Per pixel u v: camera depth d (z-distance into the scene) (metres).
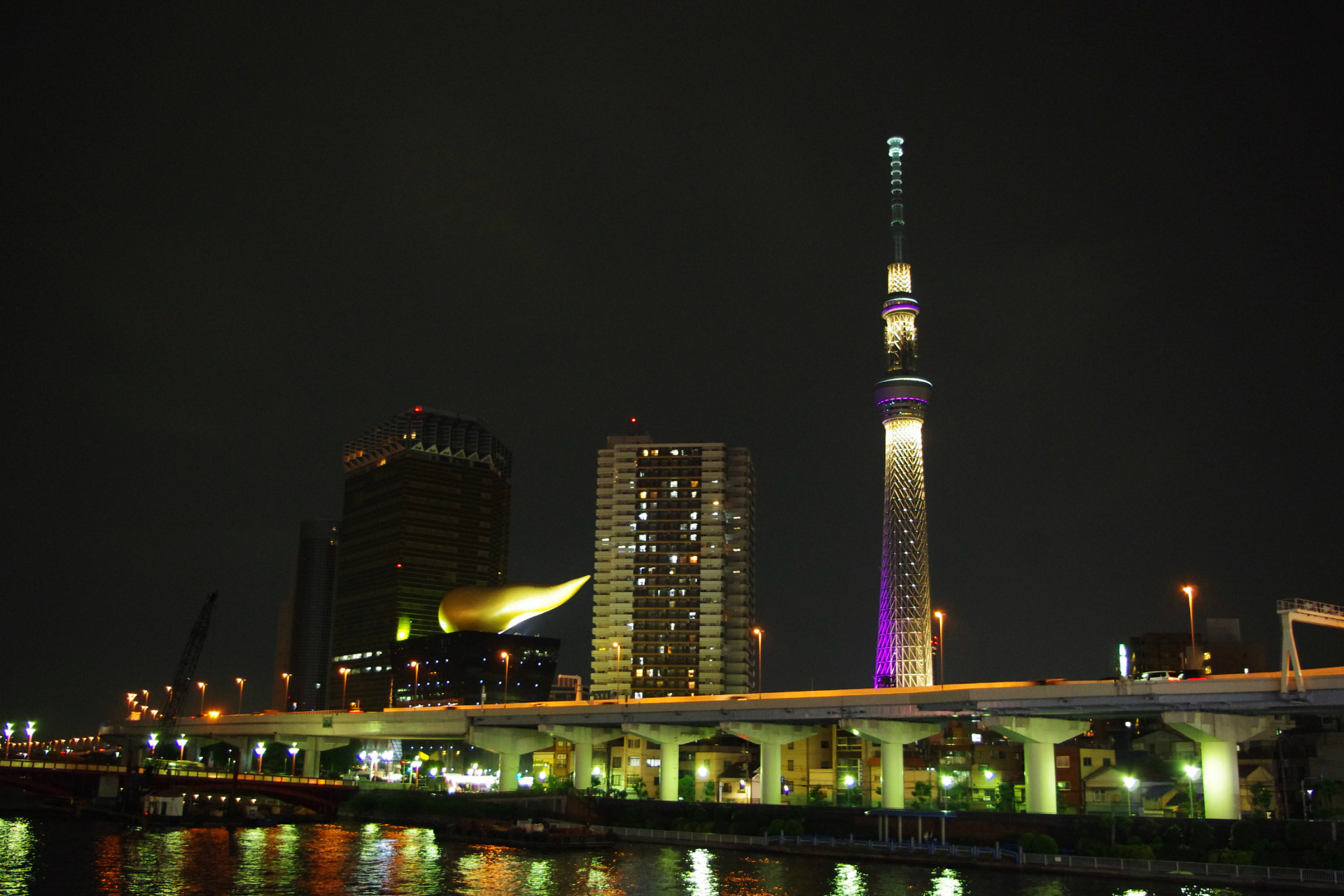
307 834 162.50
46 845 142.00
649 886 110.38
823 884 110.19
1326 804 137.38
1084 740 172.88
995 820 128.25
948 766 182.62
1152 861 109.81
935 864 122.94
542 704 190.62
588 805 165.00
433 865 126.06
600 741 192.38
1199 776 155.00
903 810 136.88
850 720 151.50
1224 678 118.19
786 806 146.12
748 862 127.44
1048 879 111.31
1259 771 153.25
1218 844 112.75
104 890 107.00
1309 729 153.50
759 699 161.12
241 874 118.75
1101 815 122.31
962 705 139.75
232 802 189.38
